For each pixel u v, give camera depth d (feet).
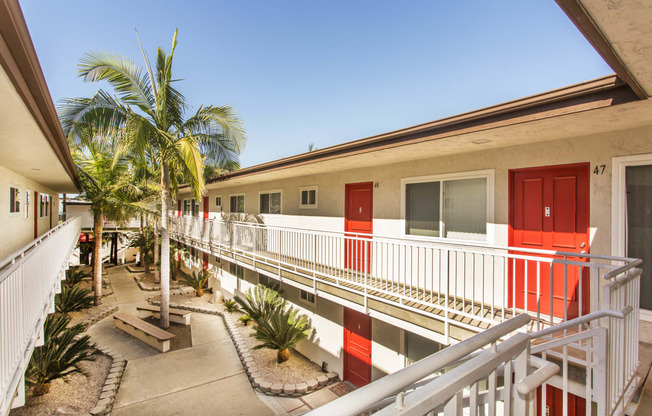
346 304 19.70
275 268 27.09
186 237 53.57
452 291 19.10
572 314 14.82
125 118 29.53
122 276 66.28
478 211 18.20
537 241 16.08
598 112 10.89
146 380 26.48
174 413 22.20
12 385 10.18
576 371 9.33
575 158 14.64
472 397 4.11
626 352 8.41
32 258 12.64
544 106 11.63
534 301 15.99
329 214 28.63
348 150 20.22
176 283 59.77
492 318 12.45
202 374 27.66
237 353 31.89
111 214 47.42
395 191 22.68
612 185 13.66
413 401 3.34
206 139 34.50
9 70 7.16
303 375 27.40
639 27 6.24
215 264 55.11
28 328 12.03
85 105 27.58
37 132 12.98
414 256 21.18
